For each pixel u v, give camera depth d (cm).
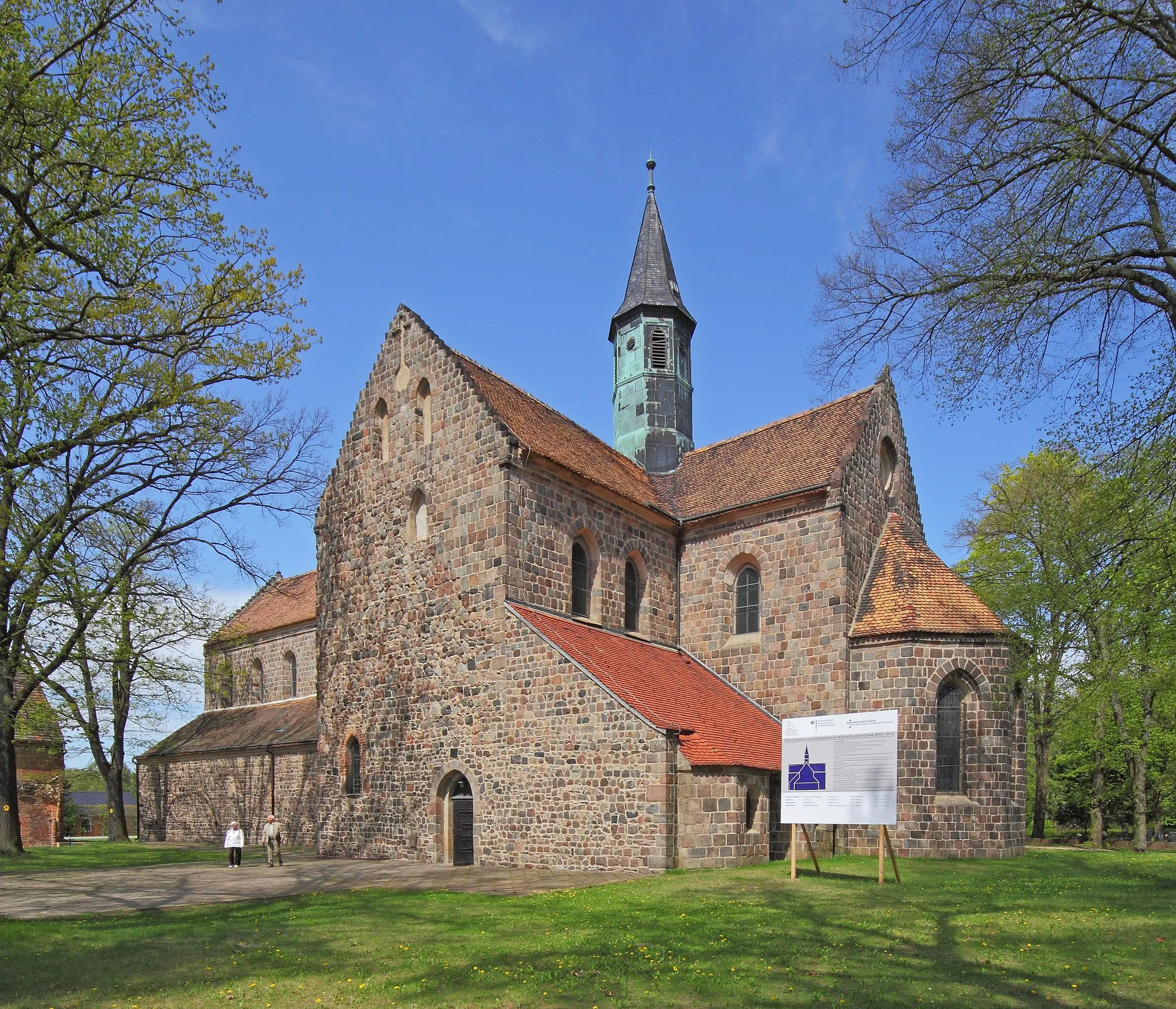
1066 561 2255
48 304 1947
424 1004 1062
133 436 2328
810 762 2086
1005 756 2780
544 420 3388
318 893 2062
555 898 1866
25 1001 1119
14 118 1734
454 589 2886
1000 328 1717
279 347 2472
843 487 3019
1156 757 4606
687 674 3061
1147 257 1698
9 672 2548
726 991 1093
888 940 1377
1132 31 1559
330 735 3291
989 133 1644
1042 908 1661
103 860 3253
